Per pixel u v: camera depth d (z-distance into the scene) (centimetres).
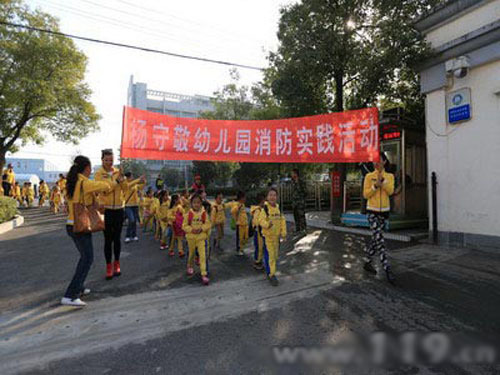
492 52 543
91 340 263
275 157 623
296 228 806
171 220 563
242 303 344
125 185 448
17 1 1365
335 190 899
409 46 640
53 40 1486
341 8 729
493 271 444
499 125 543
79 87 1689
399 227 758
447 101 625
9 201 968
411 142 802
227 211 1342
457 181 608
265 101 1727
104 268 486
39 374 216
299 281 419
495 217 548
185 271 471
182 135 568
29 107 1523
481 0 559
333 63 757
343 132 605
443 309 322
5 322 297
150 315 313
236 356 237
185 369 221
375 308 326
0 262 523
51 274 453
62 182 1509
